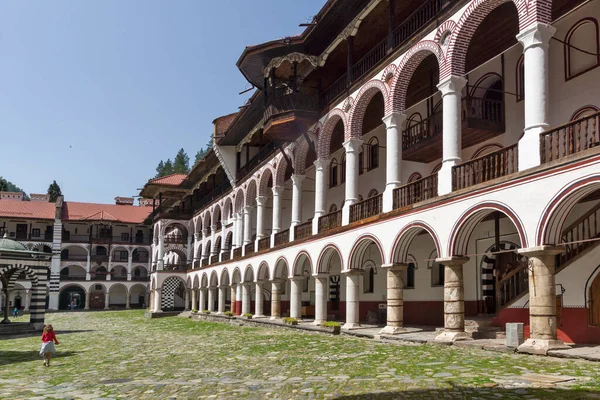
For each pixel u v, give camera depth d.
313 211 36.50
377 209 21.92
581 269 15.96
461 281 16.88
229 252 44.75
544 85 14.15
